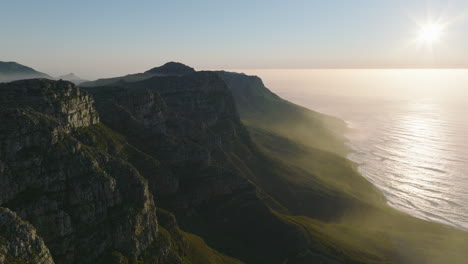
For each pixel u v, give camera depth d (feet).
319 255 384.47
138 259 259.39
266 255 382.22
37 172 234.38
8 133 231.09
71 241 228.22
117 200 270.26
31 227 188.03
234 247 387.34
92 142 355.15
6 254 167.53
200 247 341.21
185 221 394.11
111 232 250.37
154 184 391.65
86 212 244.22
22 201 219.41
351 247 418.10
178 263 286.46
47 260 188.65
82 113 371.15
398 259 422.82
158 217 329.93
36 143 244.63
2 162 220.23
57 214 227.20
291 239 400.67
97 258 235.81
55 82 351.87
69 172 247.91
